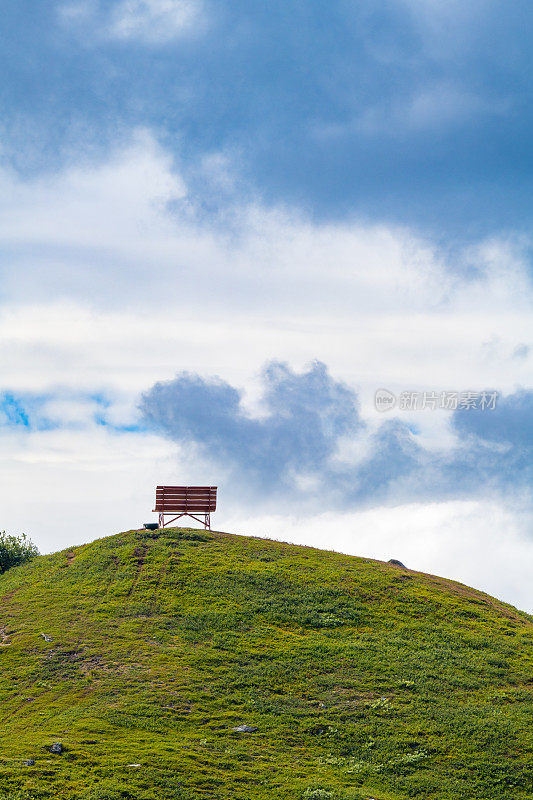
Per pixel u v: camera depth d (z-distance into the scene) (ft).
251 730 90.43
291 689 101.96
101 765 75.92
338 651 114.21
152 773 75.46
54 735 83.10
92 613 124.67
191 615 123.44
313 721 94.12
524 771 85.25
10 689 99.19
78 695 96.48
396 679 106.22
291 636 119.03
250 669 106.42
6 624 122.42
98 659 107.14
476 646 120.26
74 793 69.15
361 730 92.48
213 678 102.89
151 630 117.29
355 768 84.74
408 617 129.70
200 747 84.58
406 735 91.86
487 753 88.74
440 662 112.57
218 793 74.28
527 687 107.55
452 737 91.76
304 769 83.10
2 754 75.92
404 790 81.56
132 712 91.20
